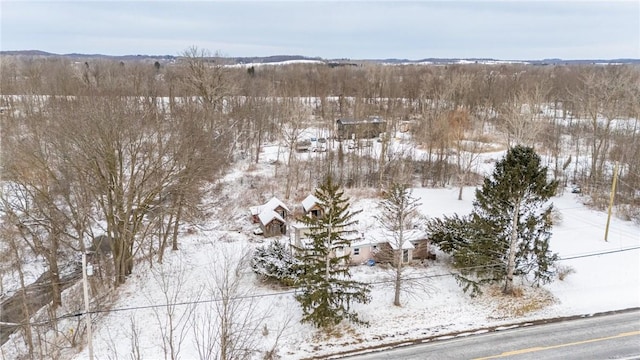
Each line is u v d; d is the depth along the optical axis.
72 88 61.75
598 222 42.00
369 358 24.09
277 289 30.50
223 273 32.00
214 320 26.50
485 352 24.45
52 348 24.19
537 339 25.59
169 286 30.75
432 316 28.03
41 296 31.39
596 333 26.09
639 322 27.23
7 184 37.94
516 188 28.06
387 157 57.97
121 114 29.14
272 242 34.81
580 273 32.41
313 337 25.98
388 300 29.50
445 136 58.09
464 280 29.66
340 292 26.95
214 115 52.09
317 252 28.75
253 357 23.98
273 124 72.06
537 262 29.92
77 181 29.95
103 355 24.31
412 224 39.44
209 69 65.62
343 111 87.56
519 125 50.19
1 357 25.52
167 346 24.47
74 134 27.16
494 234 29.91
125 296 29.69
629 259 34.44
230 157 59.72
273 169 59.44
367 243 34.81
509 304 29.12
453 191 52.34
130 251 32.41
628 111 66.19
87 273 20.83
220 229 43.28
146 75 98.25
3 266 32.53
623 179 49.91
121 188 29.45
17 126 34.78
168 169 33.81
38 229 34.66
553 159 62.69
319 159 60.97
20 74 96.81
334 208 26.67
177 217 35.19
